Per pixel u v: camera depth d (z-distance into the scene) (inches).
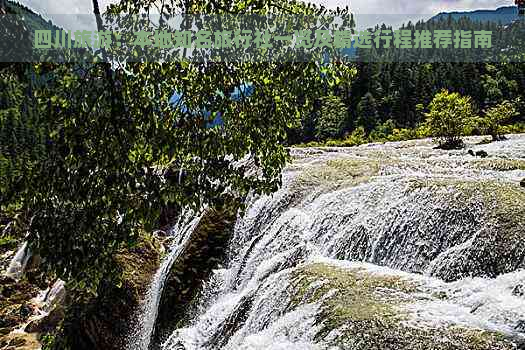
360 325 254.4
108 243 193.6
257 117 217.3
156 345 469.7
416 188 415.8
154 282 540.4
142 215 190.2
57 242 184.2
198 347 395.2
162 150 193.6
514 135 1071.0
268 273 418.6
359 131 1835.6
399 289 299.9
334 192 483.5
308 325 280.8
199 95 201.8
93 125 183.0
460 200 374.6
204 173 207.0
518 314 245.6
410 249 373.7
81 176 181.3
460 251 331.9
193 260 505.7
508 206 352.2
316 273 334.6
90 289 207.0
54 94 179.5
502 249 316.2
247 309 375.6
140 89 190.1
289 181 559.5
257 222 526.3
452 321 251.4
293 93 217.3
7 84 175.8
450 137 1040.2
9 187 179.6
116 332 494.9
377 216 409.7
